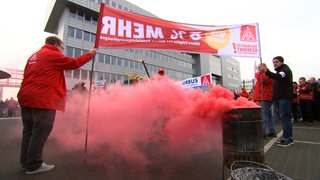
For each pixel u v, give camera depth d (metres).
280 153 3.31
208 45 3.96
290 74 3.83
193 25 3.97
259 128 1.99
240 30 4.20
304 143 4.00
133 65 32.53
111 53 29.50
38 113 2.64
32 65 2.74
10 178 2.43
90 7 28.03
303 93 7.20
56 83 2.78
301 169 2.59
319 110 7.99
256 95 4.91
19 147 3.95
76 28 27.50
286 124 3.80
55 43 3.00
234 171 1.68
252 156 1.91
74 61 2.82
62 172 2.60
